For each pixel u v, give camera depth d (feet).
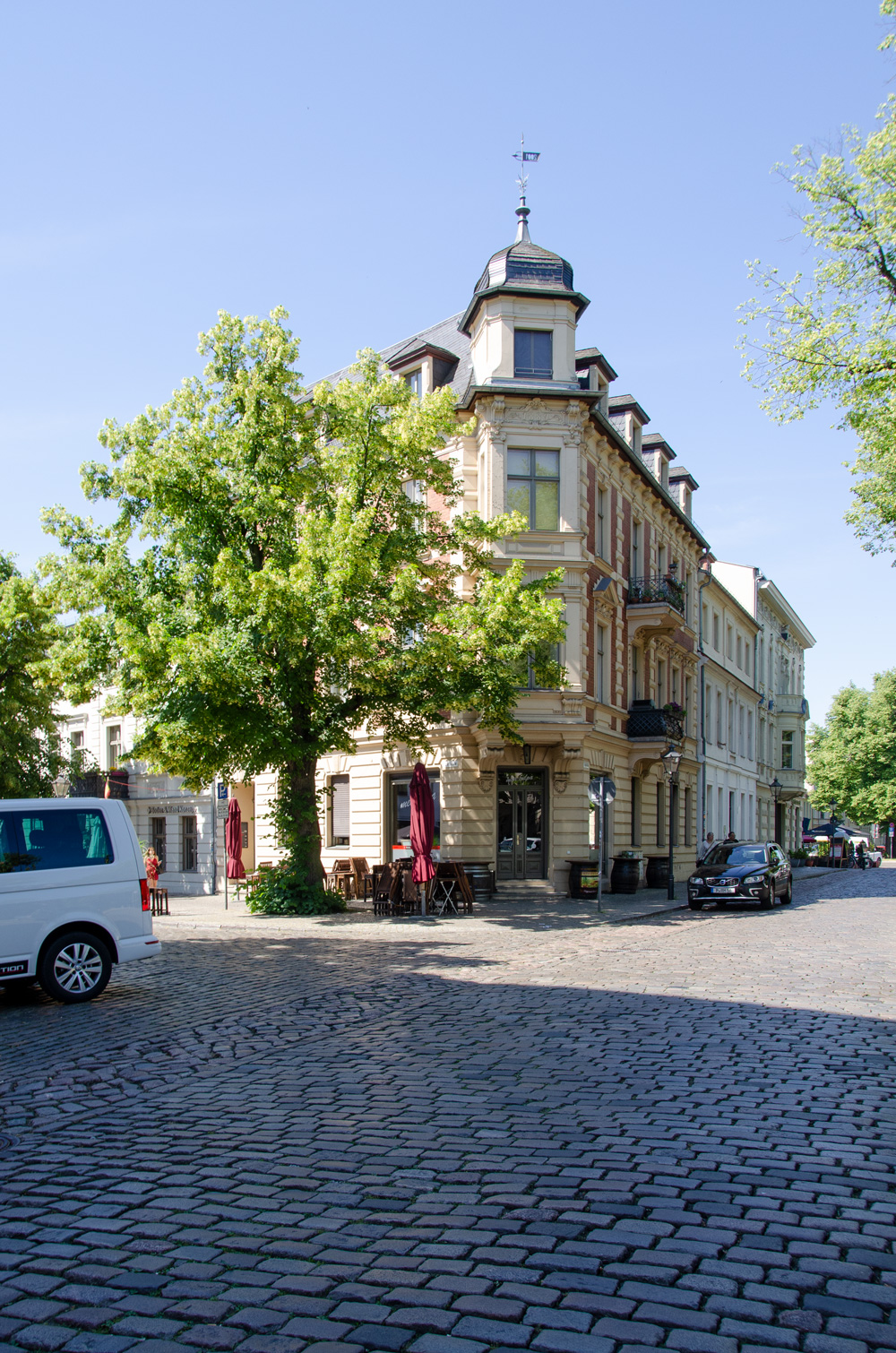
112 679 63.82
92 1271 12.39
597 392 79.30
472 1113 19.17
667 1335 10.64
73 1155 17.20
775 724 190.60
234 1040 26.43
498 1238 13.16
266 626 58.39
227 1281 12.01
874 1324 10.90
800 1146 17.03
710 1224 13.62
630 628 96.07
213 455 63.41
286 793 70.64
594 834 85.71
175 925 63.00
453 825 78.84
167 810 109.81
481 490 80.59
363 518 60.34
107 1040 26.84
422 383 88.74
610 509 91.25
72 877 32.91
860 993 32.71
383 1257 12.63
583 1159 16.39
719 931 55.16
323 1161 16.46
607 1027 27.25
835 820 262.88
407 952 45.27
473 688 62.23
